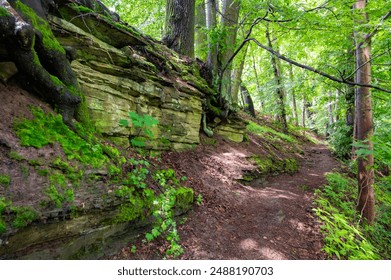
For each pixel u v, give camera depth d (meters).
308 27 6.04
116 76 4.63
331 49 10.98
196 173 5.63
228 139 8.69
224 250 3.70
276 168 8.90
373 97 8.89
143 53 6.04
